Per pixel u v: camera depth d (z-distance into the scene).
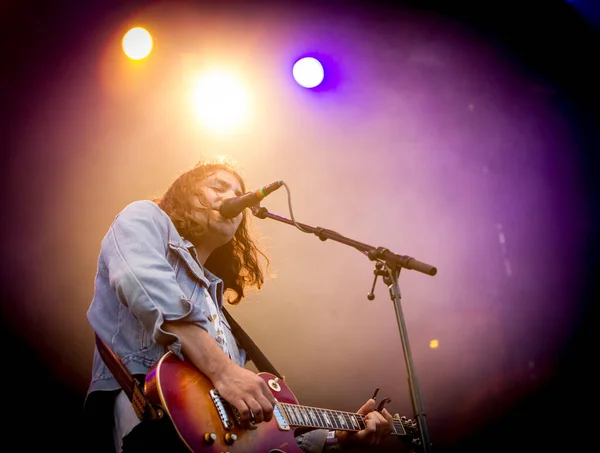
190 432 2.15
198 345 2.28
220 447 2.19
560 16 6.93
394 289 2.87
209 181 3.08
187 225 2.92
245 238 3.53
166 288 2.31
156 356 2.36
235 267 3.43
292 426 2.55
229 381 2.26
